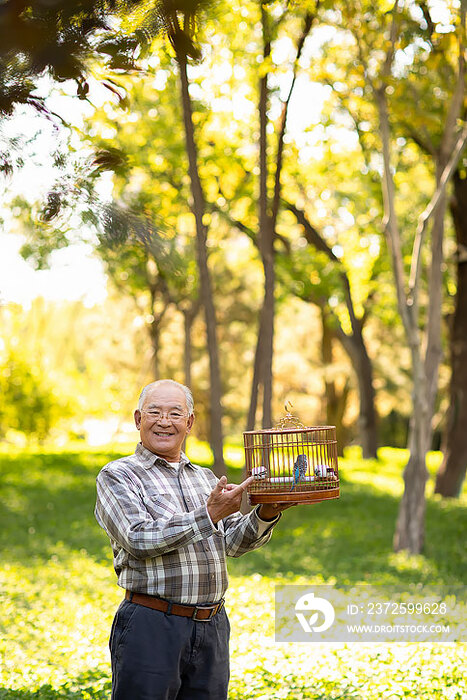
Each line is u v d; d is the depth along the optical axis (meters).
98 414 39.06
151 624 4.25
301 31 16.02
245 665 7.62
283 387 41.41
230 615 9.91
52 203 5.18
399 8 13.32
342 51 15.90
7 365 30.62
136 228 5.30
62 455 26.77
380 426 47.66
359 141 21.25
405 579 12.76
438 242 15.06
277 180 17.11
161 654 4.23
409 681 7.03
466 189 20.19
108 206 5.26
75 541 15.80
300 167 24.30
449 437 22.16
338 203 26.70
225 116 20.39
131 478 4.39
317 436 4.75
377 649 8.34
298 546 15.73
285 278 24.72
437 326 15.13
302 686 6.90
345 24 13.77
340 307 30.92
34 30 4.23
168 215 20.31
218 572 4.42
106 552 14.79
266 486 4.50
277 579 12.48
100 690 6.68
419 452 14.54
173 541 4.04
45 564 13.52
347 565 13.79
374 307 29.72
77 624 9.44
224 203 22.09
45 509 19.05
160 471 4.51
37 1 4.14
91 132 8.64
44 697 6.46
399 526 14.69
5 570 12.80
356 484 23.80
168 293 25.67
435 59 13.19
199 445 35.44
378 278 28.44
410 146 21.58
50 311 35.50
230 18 14.66
